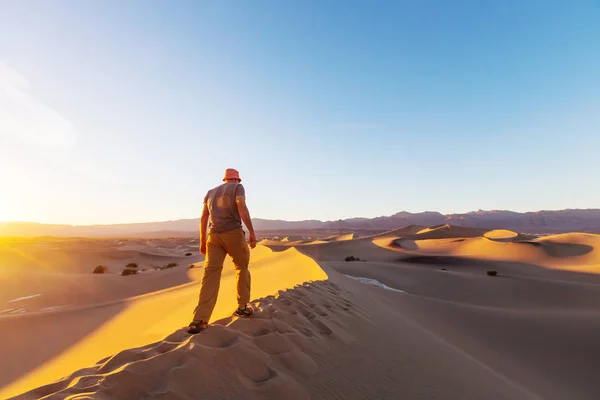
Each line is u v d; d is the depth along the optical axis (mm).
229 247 3967
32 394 2232
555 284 34719
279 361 3414
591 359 12312
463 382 5125
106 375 2445
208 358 2887
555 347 13562
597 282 49781
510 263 68750
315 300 6430
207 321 3688
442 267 66750
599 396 9758
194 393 2508
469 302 31141
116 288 29719
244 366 3039
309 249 94500
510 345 13609
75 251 63719
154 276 33906
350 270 41625
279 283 11062
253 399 2713
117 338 9711
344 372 3846
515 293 33250
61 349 9617
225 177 4184
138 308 13969
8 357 8969
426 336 8398
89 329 11625
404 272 41594
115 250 71062
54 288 28328
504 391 5723
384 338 5762
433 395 4203
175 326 9055
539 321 16422
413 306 17203
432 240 106938
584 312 18828
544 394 8539
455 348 9336
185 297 14211
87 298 26703
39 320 12359
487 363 9812
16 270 33812
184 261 64688
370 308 8562
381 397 3682
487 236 134875
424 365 5152
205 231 4230
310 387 3268
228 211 3947
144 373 2514
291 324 4469
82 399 2074
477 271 61406
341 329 5195
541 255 73438
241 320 3895
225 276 19328
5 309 22969
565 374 11219
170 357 2756
